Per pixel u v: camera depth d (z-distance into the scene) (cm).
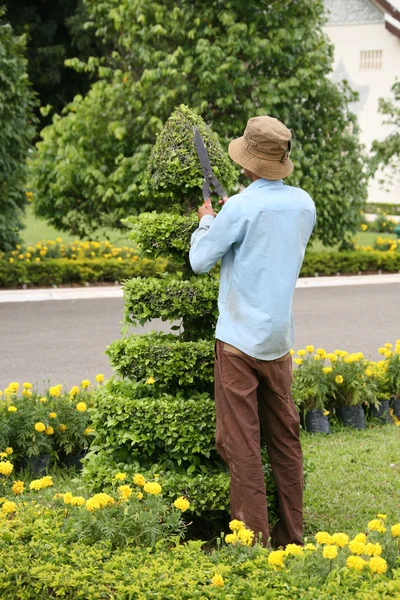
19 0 3738
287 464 397
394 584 293
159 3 1570
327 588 294
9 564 316
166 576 307
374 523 340
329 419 689
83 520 347
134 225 430
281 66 1612
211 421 411
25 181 1445
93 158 1584
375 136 2798
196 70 1544
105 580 305
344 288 1521
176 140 425
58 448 560
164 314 419
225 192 414
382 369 738
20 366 874
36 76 3653
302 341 1030
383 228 2594
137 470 415
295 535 398
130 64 1670
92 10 1673
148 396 434
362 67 2794
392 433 670
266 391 390
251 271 371
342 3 2773
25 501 389
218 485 407
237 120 1570
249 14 1566
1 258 1425
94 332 1069
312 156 1591
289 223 374
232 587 297
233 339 374
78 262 1448
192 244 384
